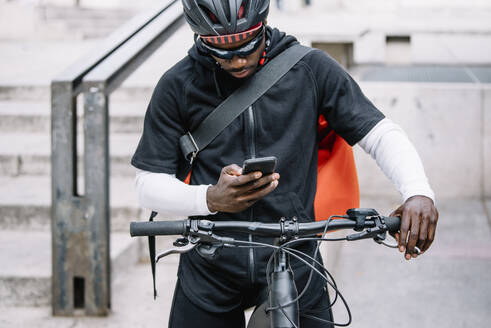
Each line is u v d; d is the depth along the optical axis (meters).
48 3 11.82
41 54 7.95
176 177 1.92
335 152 1.93
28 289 3.44
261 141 1.79
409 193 1.64
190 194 1.72
